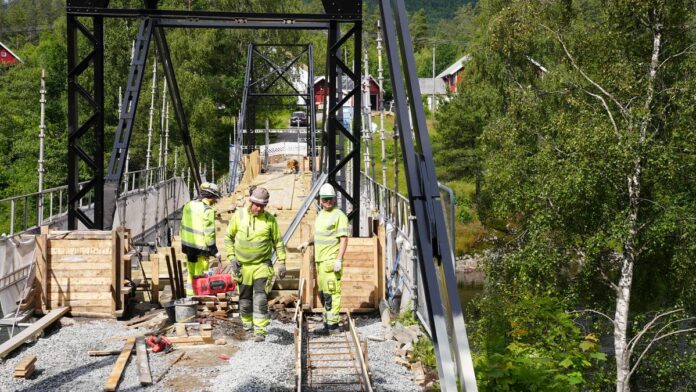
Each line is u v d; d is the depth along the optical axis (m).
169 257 10.30
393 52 4.86
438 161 39.00
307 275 10.27
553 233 18.03
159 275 11.47
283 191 23.39
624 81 18.27
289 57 62.59
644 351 16.31
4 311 10.10
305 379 7.29
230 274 10.09
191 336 8.54
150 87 49.81
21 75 50.00
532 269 17.55
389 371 7.78
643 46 19.27
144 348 8.03
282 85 65.06
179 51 54.12
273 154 48.09
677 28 18.67
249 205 8.59
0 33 105.25
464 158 38.09
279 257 8.73
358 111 12.81
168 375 7.28
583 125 17.61
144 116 49.28
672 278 17.92
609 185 16.97
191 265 9.97
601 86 19.41
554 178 17.44
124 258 9.89
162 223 24.80
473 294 29.52
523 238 19.89
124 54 50.62
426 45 101.75
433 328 4.28
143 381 6.93
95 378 7.14
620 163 16.25
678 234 17.30
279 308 10.31
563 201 17.09
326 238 9.21
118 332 8.99
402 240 11.57
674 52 18.70
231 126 60.03
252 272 8.61
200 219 9.88
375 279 10.45
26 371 7.13
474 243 34.69
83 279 9.71
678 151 17.30
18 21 112.88
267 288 8.66
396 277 11.83
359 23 12.77
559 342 13.16
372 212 16.94
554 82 20.44
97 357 7.92
